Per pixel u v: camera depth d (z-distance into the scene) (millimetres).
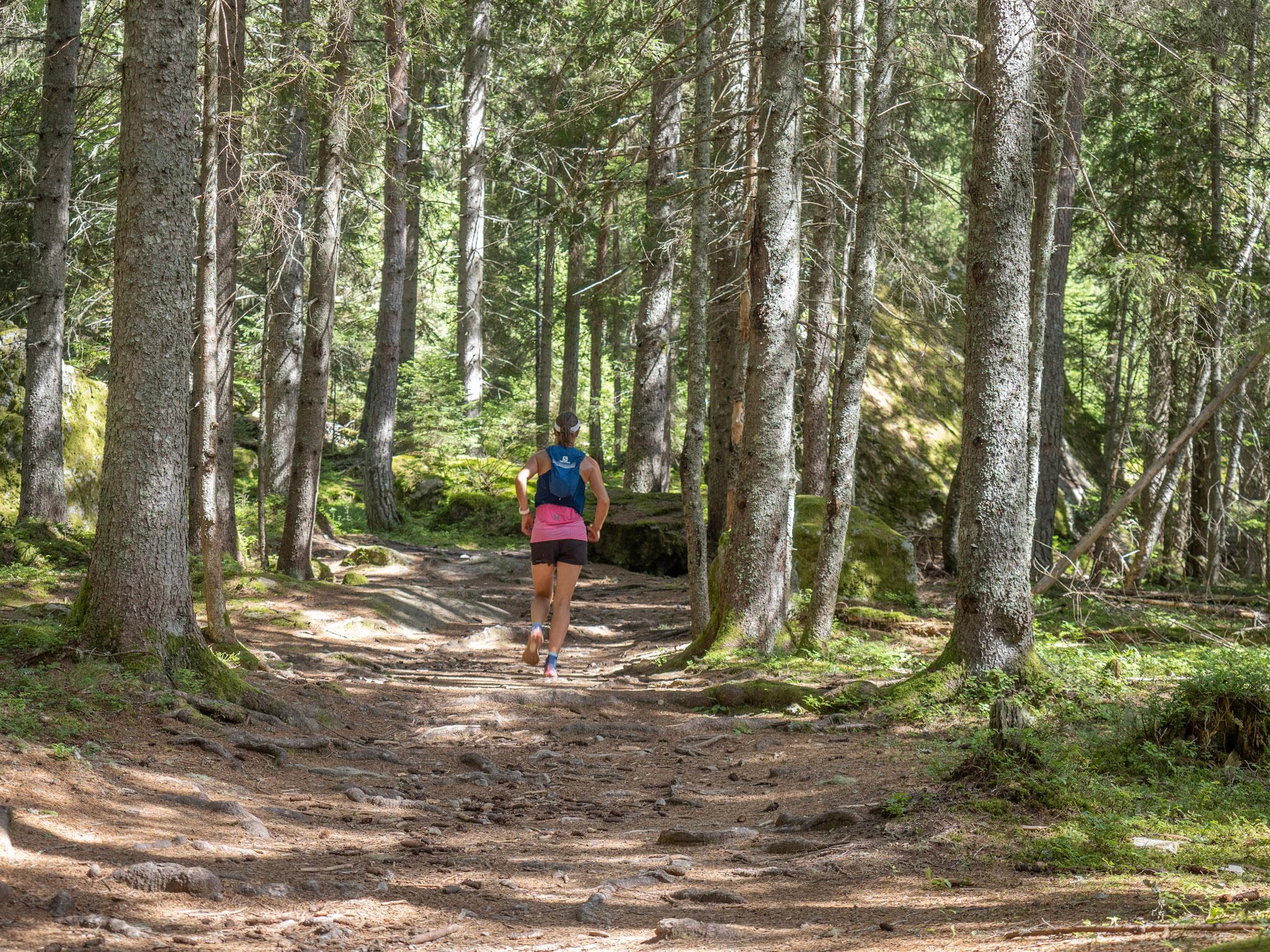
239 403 30891
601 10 20453
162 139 7062
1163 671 9469
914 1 13039
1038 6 10133
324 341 16406
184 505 7215
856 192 16656
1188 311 15836
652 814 6055
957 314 25578
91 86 10500
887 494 22750
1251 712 6008
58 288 16594
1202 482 20750
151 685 6672
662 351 25562
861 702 8680
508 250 39750
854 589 15305
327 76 14820
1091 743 6445
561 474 9648
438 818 5723
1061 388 17578
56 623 9961
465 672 11555
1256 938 2662
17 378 18406
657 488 25672
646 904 4215
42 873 3750
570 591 9703
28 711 5844
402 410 35750
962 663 8422
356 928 3707
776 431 11414
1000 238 8430
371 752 7000
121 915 3527
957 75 13062
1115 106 16656
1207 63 16578
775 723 8445
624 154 14172
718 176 15023
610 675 11500
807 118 14727
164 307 7066
